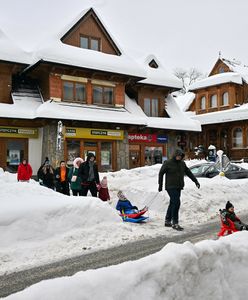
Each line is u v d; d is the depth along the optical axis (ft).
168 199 40.34
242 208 42.78
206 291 10.96
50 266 20.84
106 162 84.94
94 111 82.33
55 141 76.95
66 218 28.40
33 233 25.96
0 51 75.61
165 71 103.76
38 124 78.59
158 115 101.71
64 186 44.80
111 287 8.86
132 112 92.27
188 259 10.45
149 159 94.48
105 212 30.94
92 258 22.31
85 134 81.05
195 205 39.27
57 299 8.00
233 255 12.36
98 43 89.25
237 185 49.49
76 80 82.64
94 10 86.84
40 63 76.33
